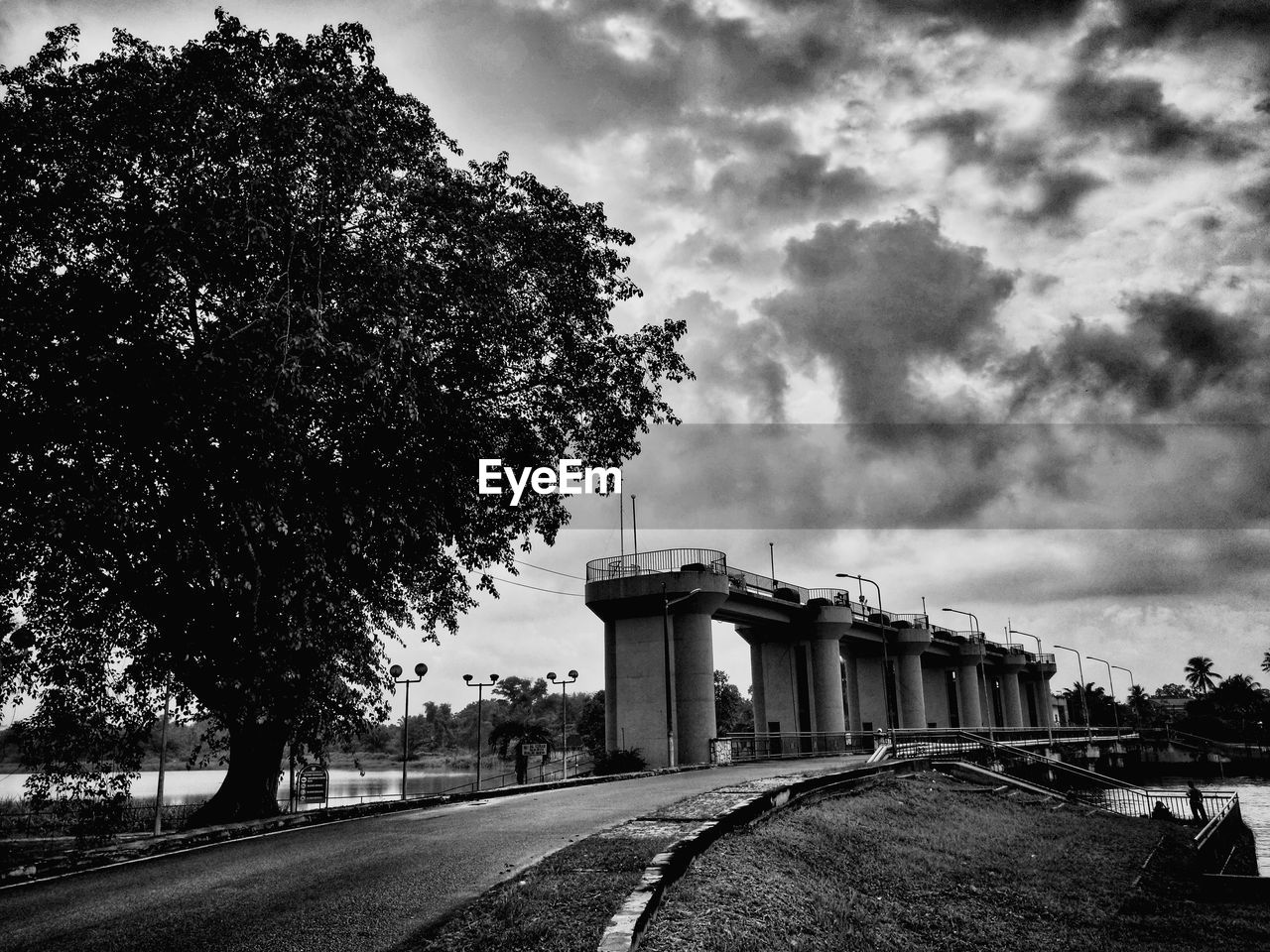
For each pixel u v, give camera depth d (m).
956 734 49.31
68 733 18.16
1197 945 15.20
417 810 18.73
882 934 11.23
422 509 19.77
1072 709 176.12
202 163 16.80
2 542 16.20
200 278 16.75
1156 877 22.16
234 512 16.08
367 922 8.16
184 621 17.73
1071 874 20.16
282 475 16.70
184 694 18.75
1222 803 62.53
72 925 8.47
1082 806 35.97
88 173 16.05
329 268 17.56
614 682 49.62
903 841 18.30
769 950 8.26
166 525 16.95
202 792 70.50
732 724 100.06
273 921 8.33
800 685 63.09
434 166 20.23
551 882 8.84
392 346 16.86
